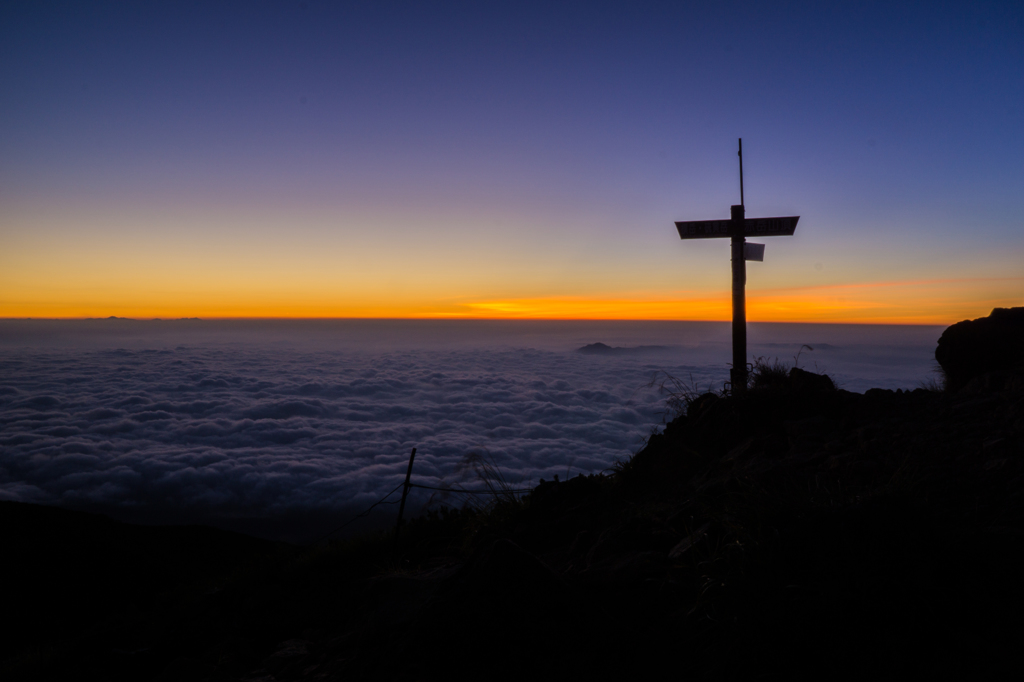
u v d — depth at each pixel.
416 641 2.69
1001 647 1.84
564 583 2.71
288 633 4.40
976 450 3.20
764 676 2.01
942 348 5.61
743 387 5.34
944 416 3.94
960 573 2.10
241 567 7.90
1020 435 3.21
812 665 1.99
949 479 2.95
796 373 5.12
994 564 2.13
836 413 4.66
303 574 6.11
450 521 6.76
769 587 2.21
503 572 2.70
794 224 6.26
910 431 3.75
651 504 4.09
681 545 2.87
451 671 2.53
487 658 2.50
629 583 2.76
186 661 3.73
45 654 6.11
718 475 4.23
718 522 2.85
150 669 4.50
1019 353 5.00
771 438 4.43
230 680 3.44
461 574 2.94
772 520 2.46
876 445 3.63
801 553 2.28
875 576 2.11
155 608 7.72
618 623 2.51
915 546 2.16
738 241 6.44
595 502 4.90
